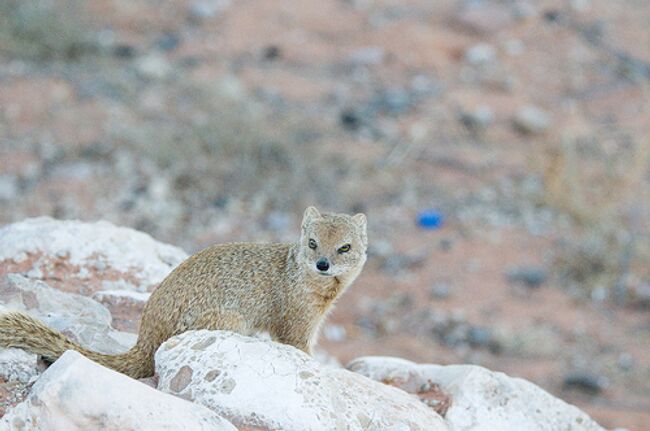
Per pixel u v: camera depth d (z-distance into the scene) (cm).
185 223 1627
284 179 1766
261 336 681
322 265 681
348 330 1415
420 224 1661
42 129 1841
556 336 1426
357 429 568
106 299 736
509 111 2039
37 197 1644
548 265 1593
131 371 624
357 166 1827
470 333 1406
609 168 1844
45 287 707
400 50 2217
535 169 1852
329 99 2041
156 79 2041
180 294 643
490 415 655
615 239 1656
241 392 564
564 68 2191
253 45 2220
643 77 2169
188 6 2347
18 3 2142
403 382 707
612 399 1288
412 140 1919
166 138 1816
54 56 2094
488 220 1697
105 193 1675
